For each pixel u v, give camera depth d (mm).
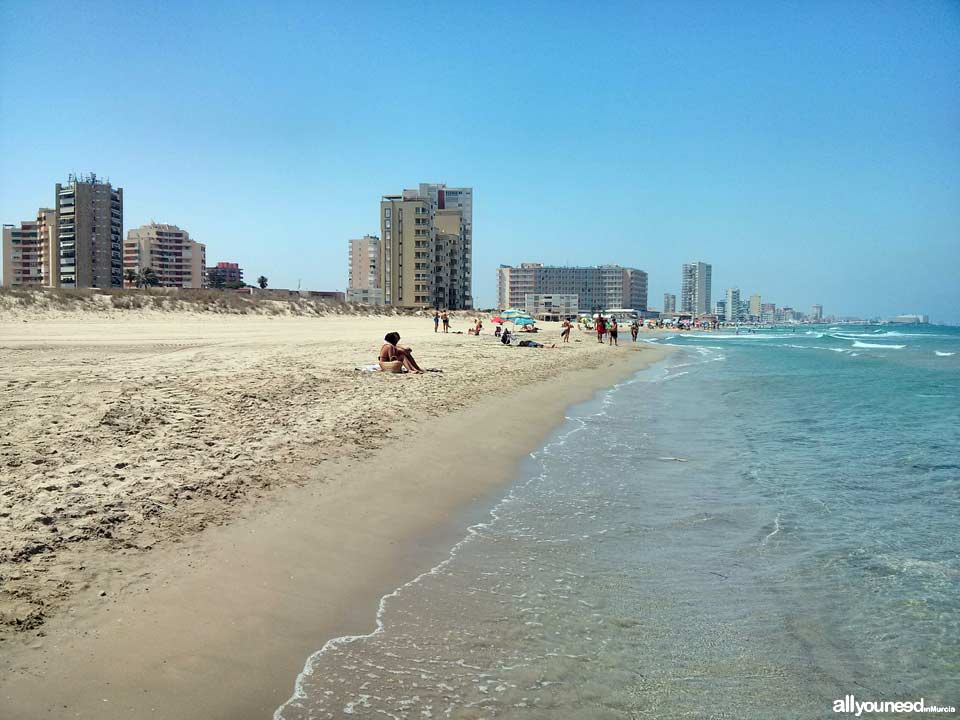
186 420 10328
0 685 3633
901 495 9117
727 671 4547
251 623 4727
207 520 6406
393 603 5387
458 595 5613
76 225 123062
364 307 85375
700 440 13367
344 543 6492
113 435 8945
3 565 4910
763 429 14734
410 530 7168
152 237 165625
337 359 22891
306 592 5355
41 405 10289
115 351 23500
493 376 22000
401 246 122500
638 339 85125
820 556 6742
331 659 4438
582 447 12477
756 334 130500
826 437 13719
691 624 5219
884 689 4359
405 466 9508
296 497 7480
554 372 25938
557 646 4801
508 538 7168
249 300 62719
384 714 3863
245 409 11758
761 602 5645
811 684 4410
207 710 3730
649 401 19922
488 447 11625
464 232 145375
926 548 6992
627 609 5461
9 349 23188
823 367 35406
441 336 49500
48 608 4461
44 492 6469
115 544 5570
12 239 146500
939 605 5613
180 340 32469
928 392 22594
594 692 4238
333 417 11797
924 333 138375
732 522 7852
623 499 8844
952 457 11648
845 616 5402
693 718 4004
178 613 4676
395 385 16797
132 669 3977
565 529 7523
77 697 3652
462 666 4469
